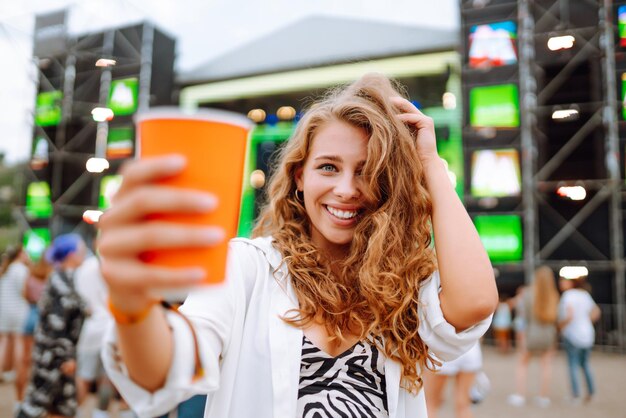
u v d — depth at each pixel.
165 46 14.07
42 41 13.01
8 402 5.63
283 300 1.15
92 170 8.49
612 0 11.14
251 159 14.23
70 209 13.16
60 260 3.84
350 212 1.24
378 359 1.14
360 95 1.31
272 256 1.21
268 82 14.20
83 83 13.16
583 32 11.45
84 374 4.12
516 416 5.56
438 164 1.25
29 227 13.48
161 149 0.51
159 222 0.48
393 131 1.24
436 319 1.08
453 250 1.08
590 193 11.25
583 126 11.36
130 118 12.95
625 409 5.93
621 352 10.74
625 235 11.05
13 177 18.81
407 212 1.23
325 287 1.16
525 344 6.31
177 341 0.70
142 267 0.48
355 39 13.98
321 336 1.13
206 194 0.48
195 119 0.51
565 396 6.69
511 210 11.52
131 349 0.63
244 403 1.05
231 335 1.05
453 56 12.60
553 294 6.28
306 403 1.08
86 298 3.71
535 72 11.77
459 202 1.17
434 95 13.45
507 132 11.62
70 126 13.30
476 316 1.04
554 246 11.34
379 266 1.17
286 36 15.09
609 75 10.95
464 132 11.86
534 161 11.69
